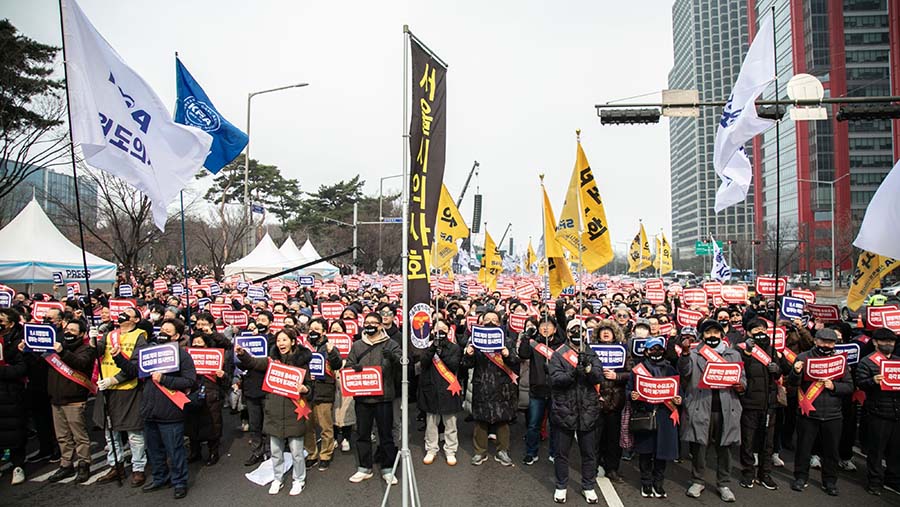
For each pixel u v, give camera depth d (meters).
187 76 10.17
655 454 6.93
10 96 18.27
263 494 7.09
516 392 8.30
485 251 21.27
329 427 8.12
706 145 100.12
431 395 8.12
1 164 19.05
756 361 7.34
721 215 95.38
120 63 7.36
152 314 10.94
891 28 68.94
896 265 10.77
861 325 11.31
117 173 7.27
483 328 7.95
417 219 6.35
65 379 7.40
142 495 7.03
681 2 126.44
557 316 9.28
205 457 8.49
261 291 18.23
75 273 17.81
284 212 58.72
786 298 10.51
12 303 12.44
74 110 6.63
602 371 6.90
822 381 7.08
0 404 7.20
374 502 6.84
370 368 7.30
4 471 7.87
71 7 6.67
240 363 8.39
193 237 41.75
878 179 71.81
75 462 7.82
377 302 15.73
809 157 72.44
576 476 7.83
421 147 6.43
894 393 7.09
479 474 7.82
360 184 61.34
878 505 6.76
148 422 6.99
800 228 59.50
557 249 9.51
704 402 6.99
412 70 6.39
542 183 9.64
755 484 7.45
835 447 7.09
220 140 10.52
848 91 72.25
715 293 17.58
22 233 17.38
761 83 8.70
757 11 84.44
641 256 31.47
